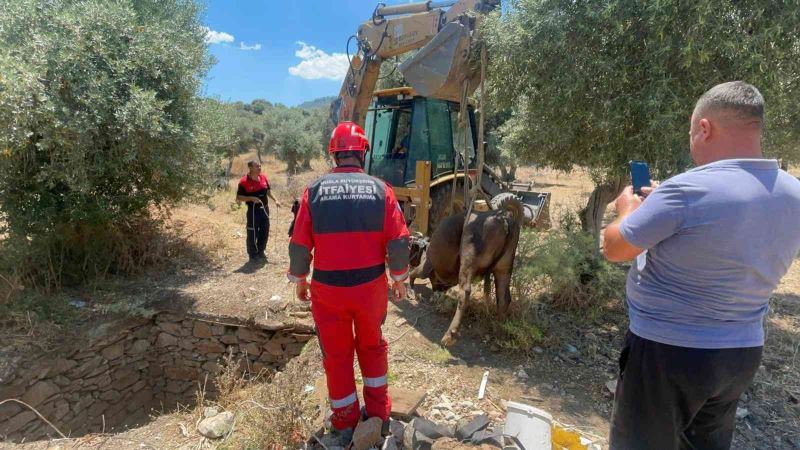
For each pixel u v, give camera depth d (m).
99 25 5.95
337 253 2.64
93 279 6.64
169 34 6.80
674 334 1.84
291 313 5.88
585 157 5.14
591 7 4.17
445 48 4.98
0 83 5.04
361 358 2.96
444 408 3.40
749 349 1.81
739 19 3.94
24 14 5.72
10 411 4.61
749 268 1.69
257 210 7.66
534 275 4.79
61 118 5.44
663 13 3.84
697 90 4.03
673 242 1.79
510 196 4.48
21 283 5.90
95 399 5.41
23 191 5.98
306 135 24.88
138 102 5.84
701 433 2.10
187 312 5.89
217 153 9.00
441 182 7.53
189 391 6.02
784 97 4.28
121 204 6.68
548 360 4.22
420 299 5.47
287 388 3.40
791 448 3.16
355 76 6.63
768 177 1.70
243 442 3.25
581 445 2.96
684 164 4.31
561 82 4.40
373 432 2.72
